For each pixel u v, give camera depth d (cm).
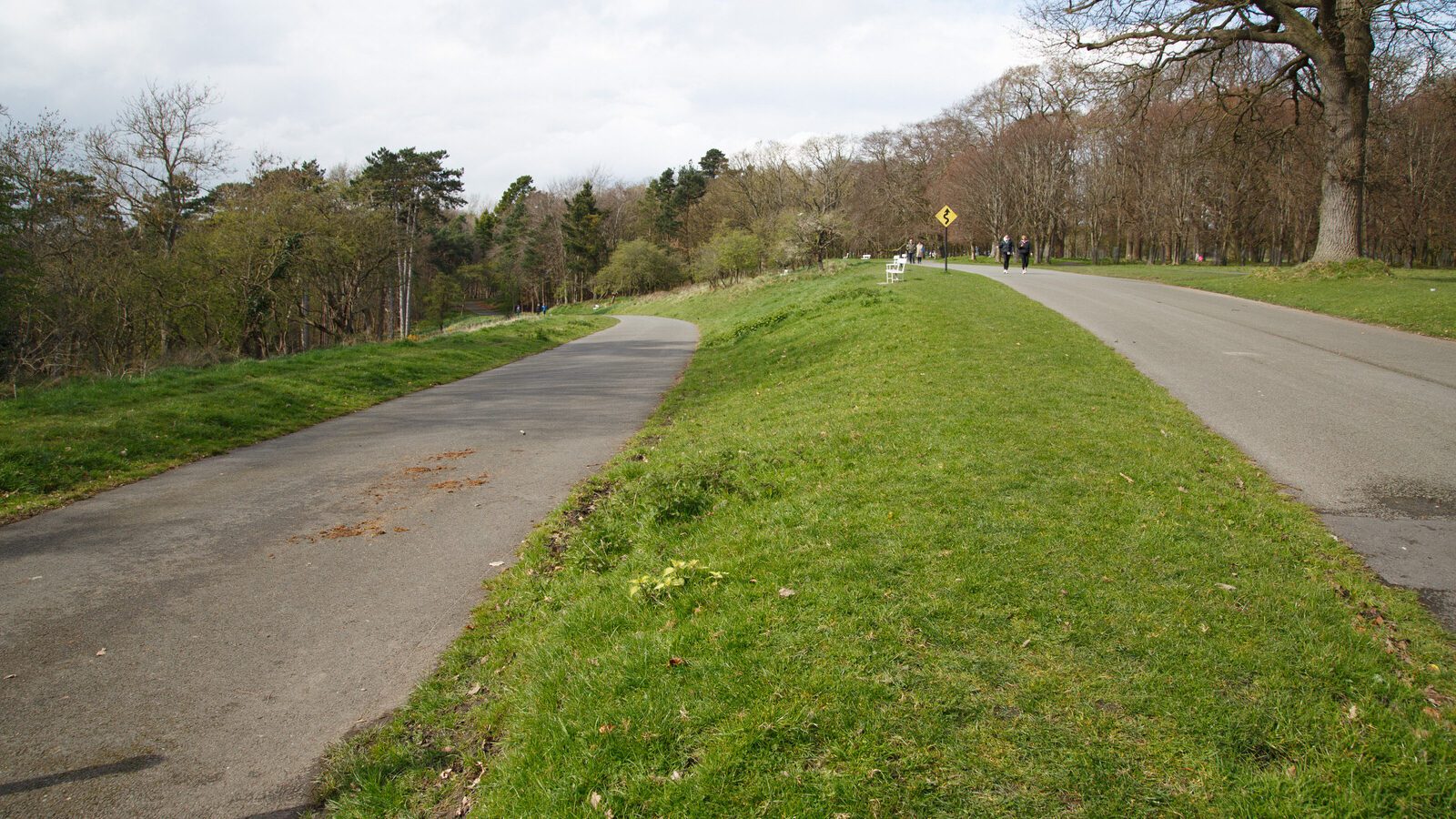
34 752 348
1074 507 546
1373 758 296
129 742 357
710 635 392
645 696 346
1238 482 627
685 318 4344
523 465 853
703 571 473
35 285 2394
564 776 307
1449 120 4350
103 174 2869
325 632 464
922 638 375
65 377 1888
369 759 347
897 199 7712
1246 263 6288
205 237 3041
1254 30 2428
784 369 1362
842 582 435
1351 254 2364
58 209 2575
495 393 1390
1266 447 738
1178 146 4772
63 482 773
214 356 2167
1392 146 4669
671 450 870
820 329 1755
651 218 9156
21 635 456
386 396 1348
